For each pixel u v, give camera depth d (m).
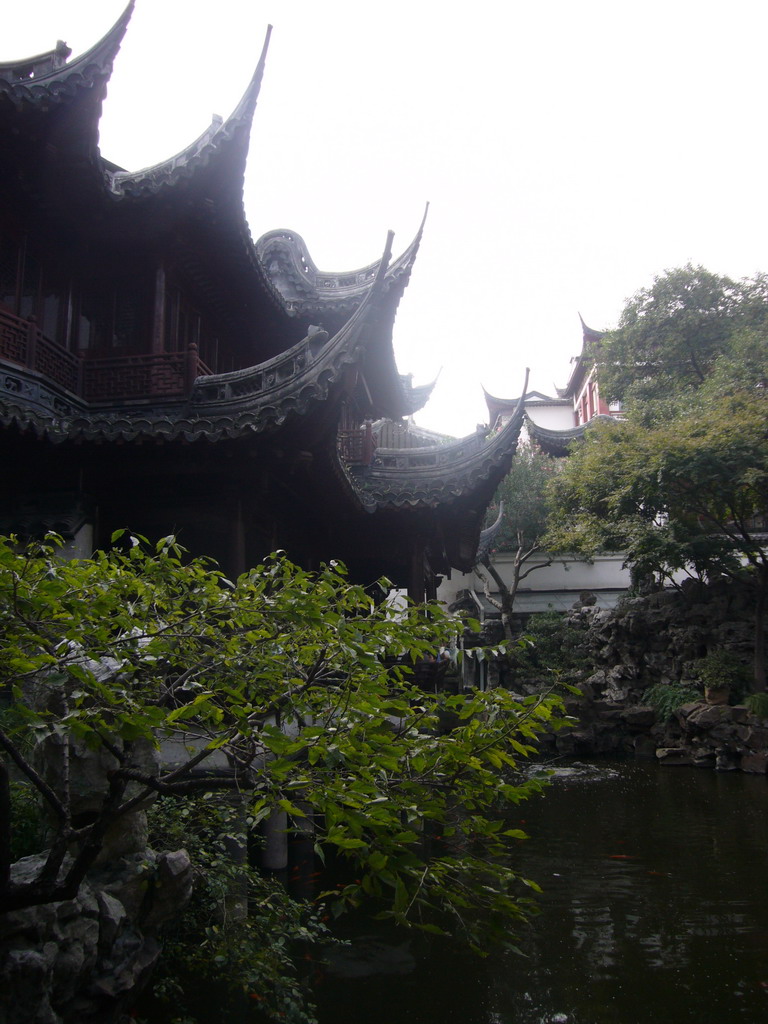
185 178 11.20
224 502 10.62
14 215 11.18
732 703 26.50
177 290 13.05
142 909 5.36
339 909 3.86
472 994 6.82
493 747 3.87
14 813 5.34
